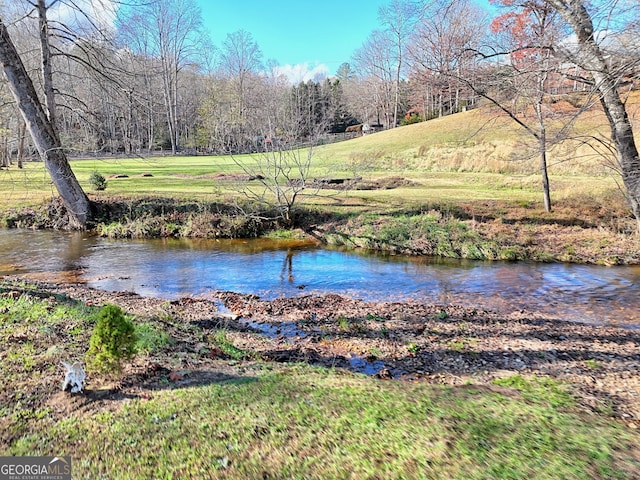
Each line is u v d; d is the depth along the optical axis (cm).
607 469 289
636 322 758
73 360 459
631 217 1388
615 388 491
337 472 274
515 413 380
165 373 447
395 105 5678
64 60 1784
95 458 287
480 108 1752
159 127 5275
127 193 1845
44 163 1523
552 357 600
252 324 746
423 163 2802
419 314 799
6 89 1531
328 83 7388
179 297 912
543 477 274
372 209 1605
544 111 1277
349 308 837
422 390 437
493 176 2252
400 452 299
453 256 1277
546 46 821
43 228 1636
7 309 639
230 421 341
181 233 1548
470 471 277
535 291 956
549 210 1503
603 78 741
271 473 273
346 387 431
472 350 630
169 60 4862
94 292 898
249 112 3531
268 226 1574
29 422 334
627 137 1034
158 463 282
